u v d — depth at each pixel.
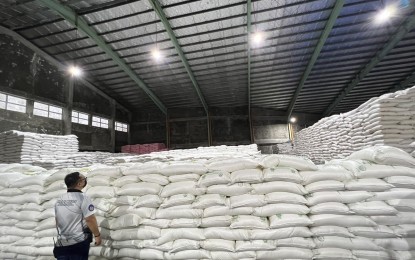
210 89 12.20
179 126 14.54
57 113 9.91
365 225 1.88
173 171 2.41
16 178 2.98
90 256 2.42
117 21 7.36
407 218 1.82
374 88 11.80
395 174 1.92
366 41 8.40
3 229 2.82
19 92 8.27
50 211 2.62
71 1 6.47
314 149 7.92
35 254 2.60
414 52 8.93
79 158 7.32
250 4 6.59
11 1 6.59
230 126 14.40
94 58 9.59
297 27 7.72
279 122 14.72
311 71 10.39
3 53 7.88
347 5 6.75
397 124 3.95
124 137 14.53
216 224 2.14
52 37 8.41
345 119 5.52
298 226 1.96
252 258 1.98
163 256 2.19
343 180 2.03
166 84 11.61
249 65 9.55
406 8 6.75
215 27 7.74
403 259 1.76
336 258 1.86
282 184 2.11
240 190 2.18
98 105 12.21
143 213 2.34
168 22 7.37
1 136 6.67
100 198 2.54
